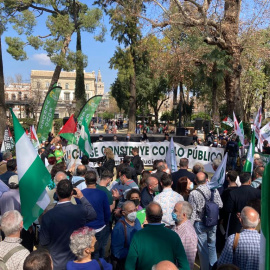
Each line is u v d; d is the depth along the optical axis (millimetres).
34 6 24078
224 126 22703
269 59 25594
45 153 8312
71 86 94125
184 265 3082
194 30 21219
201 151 12219
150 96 45500
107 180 4957
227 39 18406
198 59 25922
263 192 2002
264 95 40031
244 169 6324
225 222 5289
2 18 19812
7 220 2961
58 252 3387
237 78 19359
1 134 19344
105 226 4477
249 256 3037
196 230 4613
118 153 12891
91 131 28938
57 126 30344
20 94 75188
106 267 2811
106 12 28438
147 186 5070
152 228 3172
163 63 30000
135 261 3051
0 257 2824
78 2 25703
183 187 5148
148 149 12984
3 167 6676
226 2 18234
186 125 38375
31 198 3615
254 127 9305
